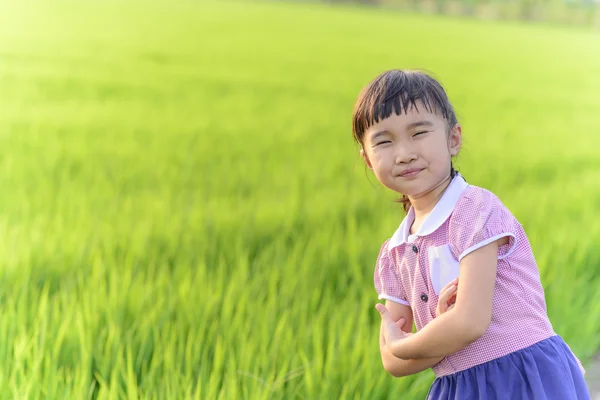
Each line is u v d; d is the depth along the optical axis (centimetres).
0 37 1950
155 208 653
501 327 209
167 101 1435
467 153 955
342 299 445
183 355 351
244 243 548
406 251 224
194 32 2281
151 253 515
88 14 2316
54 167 828
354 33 2478
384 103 210
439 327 200
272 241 557
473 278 202
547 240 544
